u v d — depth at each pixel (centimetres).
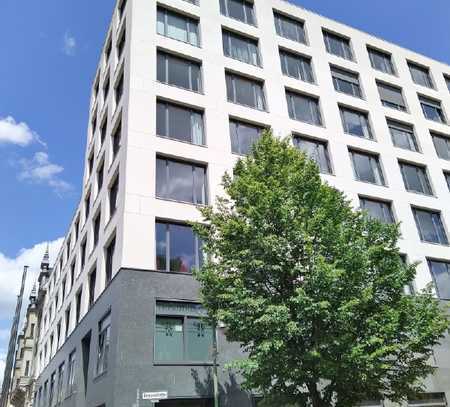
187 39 2403
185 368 1574
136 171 1862
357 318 1214
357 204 2427
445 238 2647
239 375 1639
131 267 1667
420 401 2034
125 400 1441
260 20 2725
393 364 1256
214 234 1472
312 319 1170
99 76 3155
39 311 5228
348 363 1117
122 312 1566
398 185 2628
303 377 1177
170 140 2016
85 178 3100
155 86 2116
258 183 1338
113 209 2147
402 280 1309
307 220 1299
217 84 2309
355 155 2619
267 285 1318
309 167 1428
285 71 2667
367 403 1883
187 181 1995
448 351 2205
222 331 1695
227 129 2202
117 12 2734
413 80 3278
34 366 4997
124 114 2066
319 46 2894
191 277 1755
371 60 3158
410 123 2980
